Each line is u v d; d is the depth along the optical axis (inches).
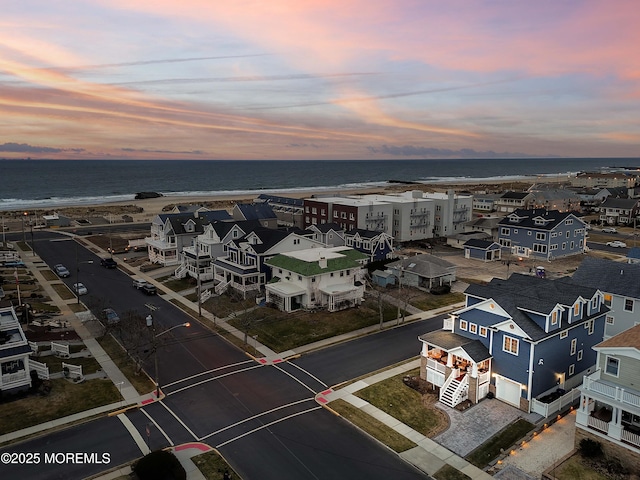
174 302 2314.2
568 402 1369.3
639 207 4960.6
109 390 1435.8
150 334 1668.3
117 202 7347.4
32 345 1669.5
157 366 1469.0
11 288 2487.7
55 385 1453.0
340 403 1369.3
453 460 1111.6
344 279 2278.5
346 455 1125.7
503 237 3567.9
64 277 2758.4
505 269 2997.0
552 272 2910.9
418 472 1064.8
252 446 1159.0
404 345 1792.6
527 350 1317.7
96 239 3949.3
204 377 1530.5
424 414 1317.7
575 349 1456.7
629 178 7731.3
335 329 1940.2
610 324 1792.6
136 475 1038.4
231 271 2402.8
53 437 1192.8
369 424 1262.3
